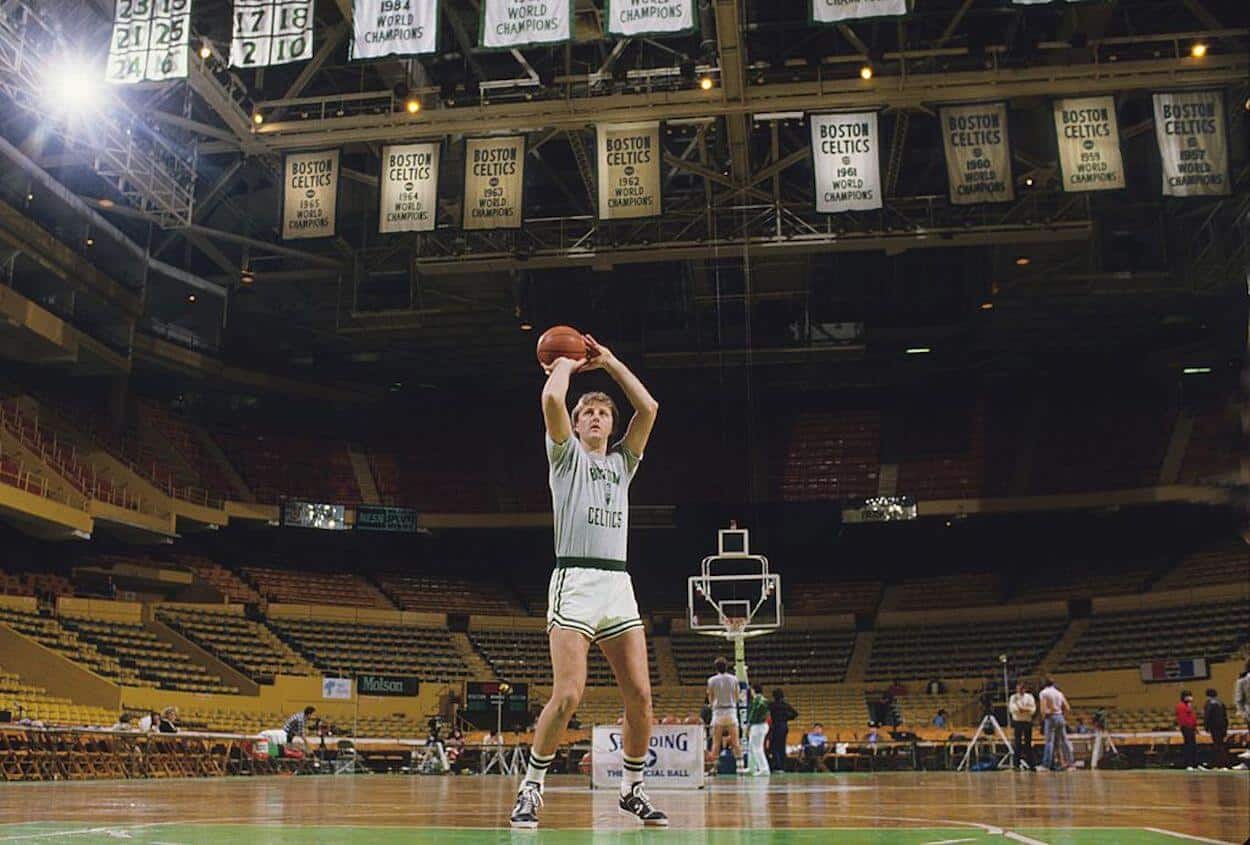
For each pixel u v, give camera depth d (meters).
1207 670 34.09
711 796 9.40
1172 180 24.09
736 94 25.97
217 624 36.59
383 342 44.25
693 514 46.97
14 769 17.97
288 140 27.38
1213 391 46.12
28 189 29.64
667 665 43.19
